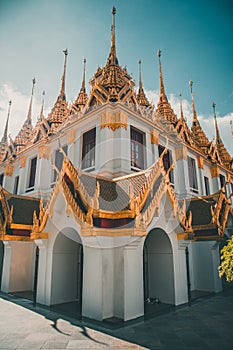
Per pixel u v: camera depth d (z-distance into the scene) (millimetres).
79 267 14859
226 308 13203
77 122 19312
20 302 14023
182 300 13844
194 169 24766
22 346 8180
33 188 22609
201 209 18859
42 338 8828
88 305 11188
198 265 19172
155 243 14516
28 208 18281
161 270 14188
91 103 20656
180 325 10383
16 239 15758
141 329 9805
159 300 13953
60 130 21406
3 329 9719
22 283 17297
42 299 13570
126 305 10789
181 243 14219
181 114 28281
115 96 18766
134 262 11555
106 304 10914
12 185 26953
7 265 17281
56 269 13719
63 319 10906
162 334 9320
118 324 10156
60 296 13695
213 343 8547
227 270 9406
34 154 24234
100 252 11289
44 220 13719
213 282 18156
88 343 8422
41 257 14312
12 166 27641
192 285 18672
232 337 9102
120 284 11117
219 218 17594
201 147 29281
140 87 28766
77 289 14562
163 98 28375
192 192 23031
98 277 11094
